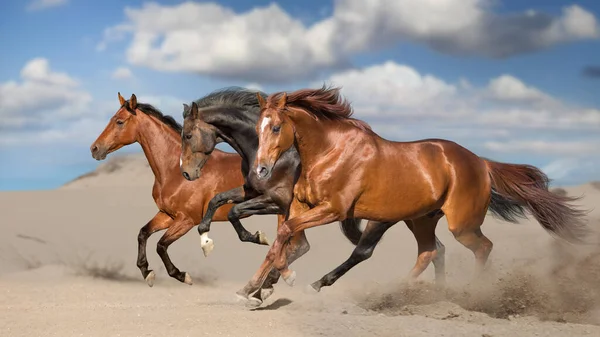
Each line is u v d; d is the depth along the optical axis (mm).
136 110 9625
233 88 8820
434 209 8156
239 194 8656
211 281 12031
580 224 9047
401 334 6012
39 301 9047
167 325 6469
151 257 14711
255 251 15586
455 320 6969
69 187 33375
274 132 7289
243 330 6199
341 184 7520
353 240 9039
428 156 8008
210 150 8656
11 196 26469
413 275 8742
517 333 6121
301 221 7457
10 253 14539
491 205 9039
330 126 7605
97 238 16938
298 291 10273
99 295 9820
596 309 7613
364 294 9422
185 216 9398
